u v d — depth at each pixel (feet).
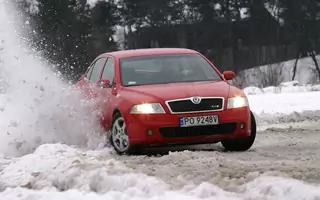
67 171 46.93
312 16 609.01
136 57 73.15
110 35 544.62
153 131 61.93
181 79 70.03
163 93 63.72
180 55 74.08
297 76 565.12
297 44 604.90
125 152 64.18
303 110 112.16
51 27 269.85
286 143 70.74
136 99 63.67
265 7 625.82
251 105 126.72
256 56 609.83
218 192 40.55
